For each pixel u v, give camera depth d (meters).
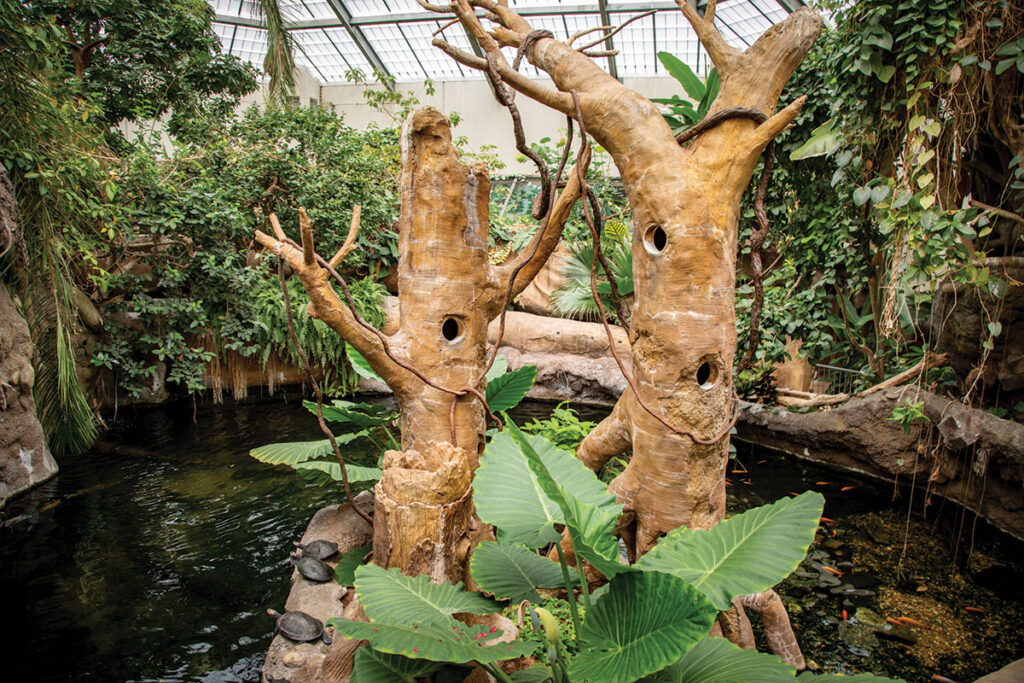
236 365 8.86
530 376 3.67
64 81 7.06
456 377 3.19
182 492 5.65
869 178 5.42
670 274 2.66
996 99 4.84
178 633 3.64
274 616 3.59
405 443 3.22
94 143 7.34
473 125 18.20
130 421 7.71
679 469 2.73
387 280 10.63
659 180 2.65
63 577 4.23
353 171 10.30
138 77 10.38
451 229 3.11
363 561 3.64
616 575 2.04
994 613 3.89
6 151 5.96
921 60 4.55
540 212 3.05
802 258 7.46
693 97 5.94
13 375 5.53
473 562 2.49
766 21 13.63
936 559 4.61
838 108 5.28
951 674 3.30
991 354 5.20
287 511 5.28
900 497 5.79
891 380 6.33
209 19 11.35
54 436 6.42
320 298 2.88
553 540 2.28
